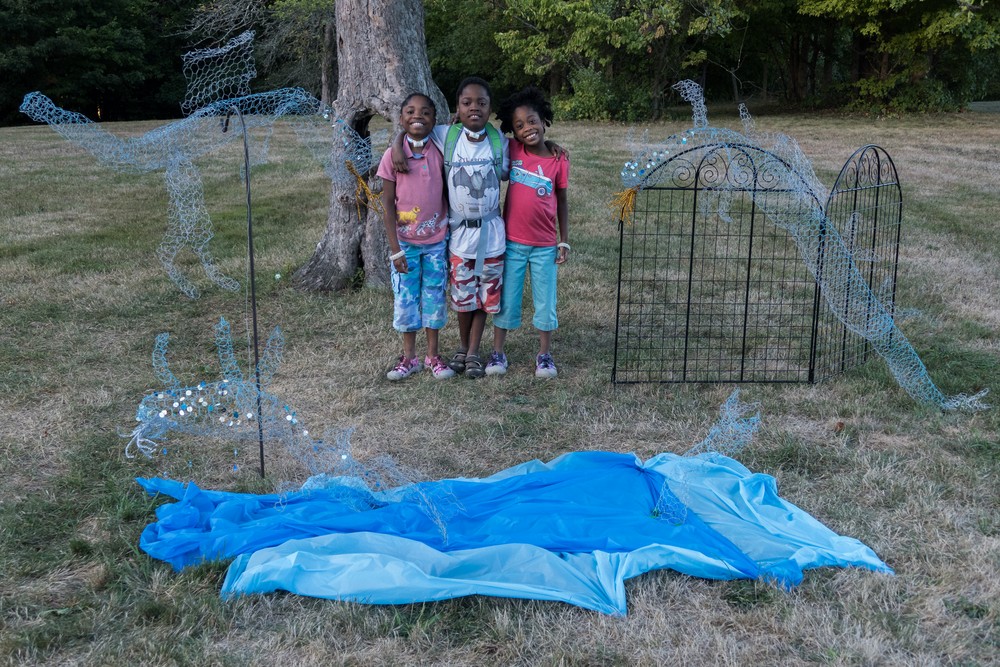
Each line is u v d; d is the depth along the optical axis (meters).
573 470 3.73
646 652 2.60
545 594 2.83
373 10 5.98
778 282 7.06
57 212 9.98
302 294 6.57
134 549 3.15
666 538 3.17
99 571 2.99
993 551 3.12
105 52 29.84
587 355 5.42
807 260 4.85
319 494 3.56
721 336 5.75
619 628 2.72
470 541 3.16
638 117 21.53
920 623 2.75
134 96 32.41
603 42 20.81
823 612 2.79
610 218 9.54
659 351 5.49
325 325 5.93
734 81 27.75
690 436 4.26
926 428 4.27
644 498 3.49
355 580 2.87
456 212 4.69
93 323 5.97
